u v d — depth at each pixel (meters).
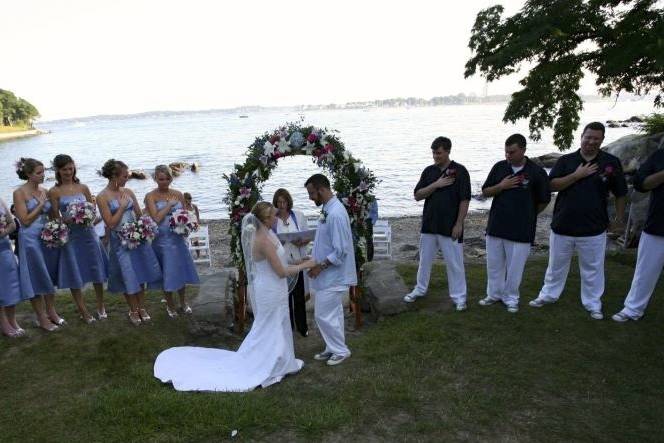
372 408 3.90
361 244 5.86
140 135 122.50
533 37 11.51
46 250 5.41
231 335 5.61
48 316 5.71
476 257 10.71
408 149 47.34
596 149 5.05
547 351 4.70
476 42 13.39
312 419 3.73
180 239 5.93
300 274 5.62
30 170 5.12
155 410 3.89
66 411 4.01
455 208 5.58
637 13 10.79
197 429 3.66
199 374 4.52
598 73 11.79
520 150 5.20
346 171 5.85
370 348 5.03
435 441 3.48
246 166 5.89
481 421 3.69
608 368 4.37
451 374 4.38
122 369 4.75
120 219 5.52
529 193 5.30
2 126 139.50
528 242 5.37
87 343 5.26
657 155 4.78
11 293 5.05
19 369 4.73
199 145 71.44
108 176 5.52
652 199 4.93
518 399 3.96
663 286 6.31
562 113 13.26
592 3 11.29
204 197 26.34
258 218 4.55
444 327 5.32
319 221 4.79
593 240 5.22
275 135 5.87
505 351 4.74
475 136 60.03
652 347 4.68
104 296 6.98
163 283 5.82
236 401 4.01
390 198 23.55
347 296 6.86
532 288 6.45
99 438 3.63
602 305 5.73
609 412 3.76
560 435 3.50
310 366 4.80
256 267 4.60
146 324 5.77
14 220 5.14
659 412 3.73
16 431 3.77
